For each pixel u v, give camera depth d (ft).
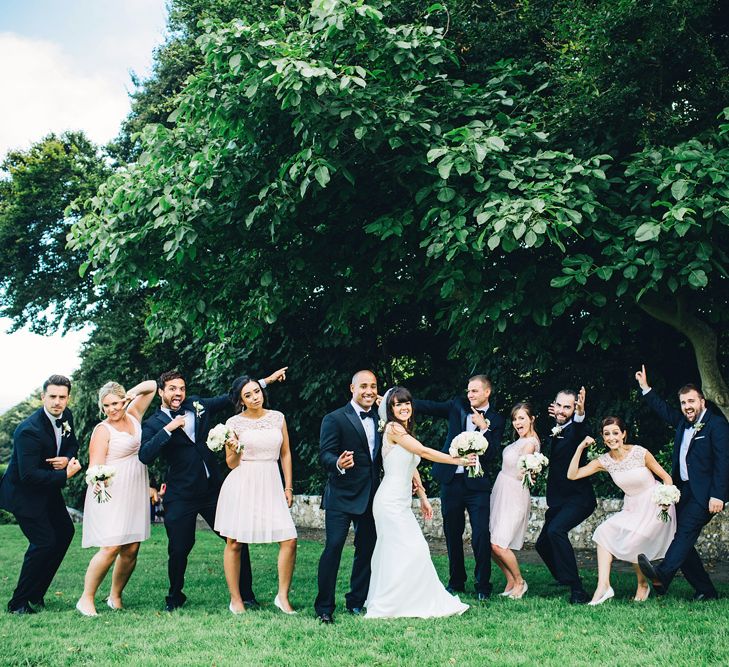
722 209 19.33
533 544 36.09
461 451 19.26
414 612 18.13
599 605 19.21
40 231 68.18
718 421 20.02
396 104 23.15
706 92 24.90
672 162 22.08
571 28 25.50
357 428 19.13
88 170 70.13
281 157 25.11
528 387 39.04
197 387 58.18
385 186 25.81
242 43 23.30
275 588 23.62
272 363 50.14
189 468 20.20
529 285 24.27
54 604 21.02
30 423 20.03
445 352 46.85
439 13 30.04
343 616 18.28
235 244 27.48
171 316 31.83
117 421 20.16
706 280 19.84
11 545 39.60
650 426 35.04
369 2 24.02
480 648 14.93
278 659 14.12
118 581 20.12
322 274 28.66
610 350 34.32
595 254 24.47
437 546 36.86
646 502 20.12
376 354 47.62
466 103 25.09
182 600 20.34
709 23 25.85
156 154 26.48
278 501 19.36
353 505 18.71
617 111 24.79
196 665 13.71
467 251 21.48
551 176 21.94
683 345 31.09
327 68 21.15
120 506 19.52
